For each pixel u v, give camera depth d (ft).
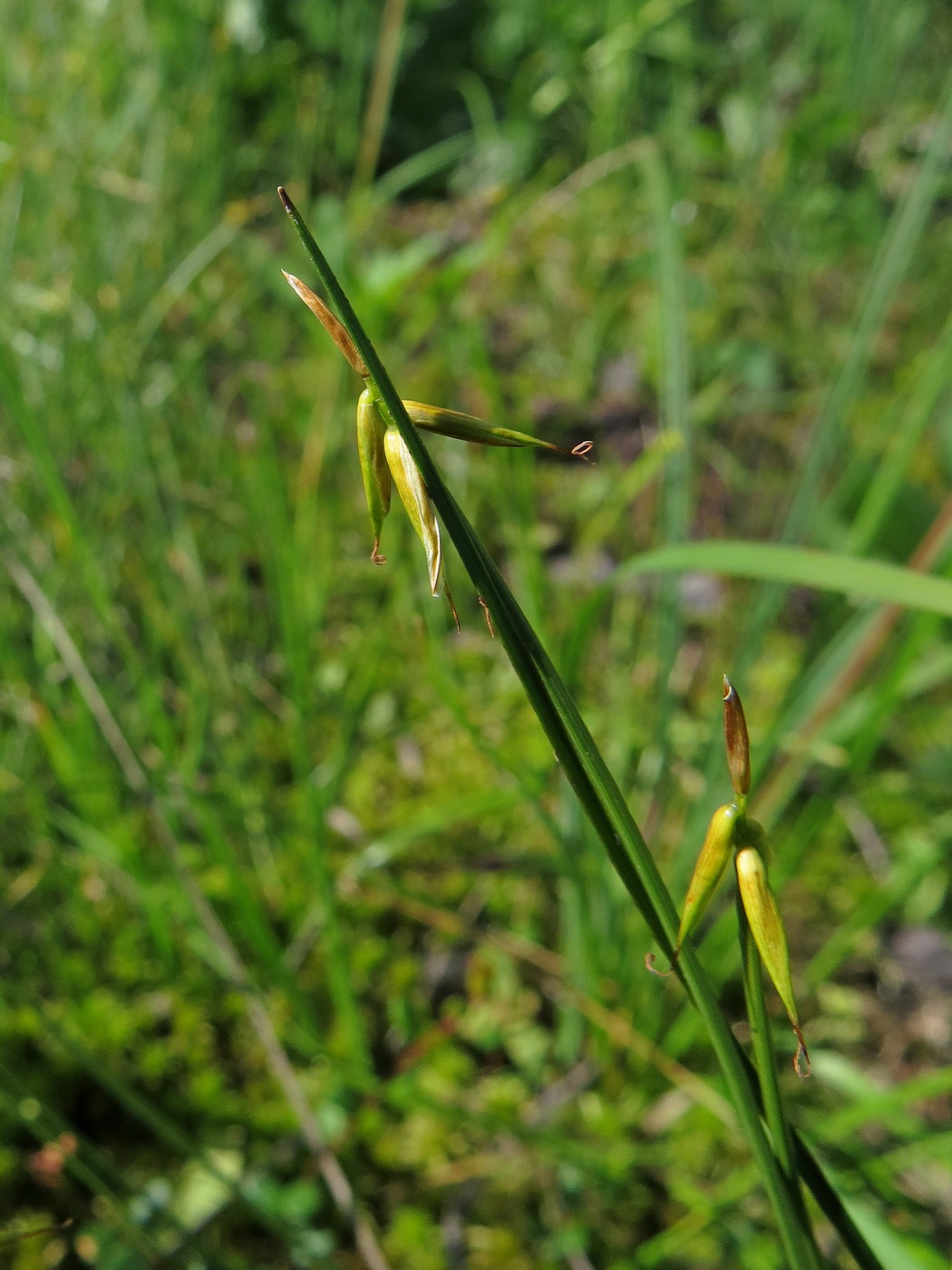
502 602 0.34
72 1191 0.72
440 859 0.94
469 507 1.14
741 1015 0.84
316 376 1.20
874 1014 0.87
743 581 1.14
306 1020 0.77
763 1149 0.38
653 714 1.02
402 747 1.02
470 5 1.94
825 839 0.98
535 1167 0.76
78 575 0.90
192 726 0.88
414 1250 0.72
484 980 0.78
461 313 1.39
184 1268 0.68
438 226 1.68
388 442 0.32
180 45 1.36
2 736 0.90
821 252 1.61
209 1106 0.77
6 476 0.88
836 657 0.75
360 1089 0.72
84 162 0.98
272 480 0.92
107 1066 0.78
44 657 0.88
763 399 1.34
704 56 1.75
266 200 1.32
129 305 1.02
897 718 1.06
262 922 0.73
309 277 1.25
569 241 1.57
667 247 0.78
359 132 1.74
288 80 1.54
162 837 0.75
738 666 0.77
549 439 1.33
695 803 0.76
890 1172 0.69
